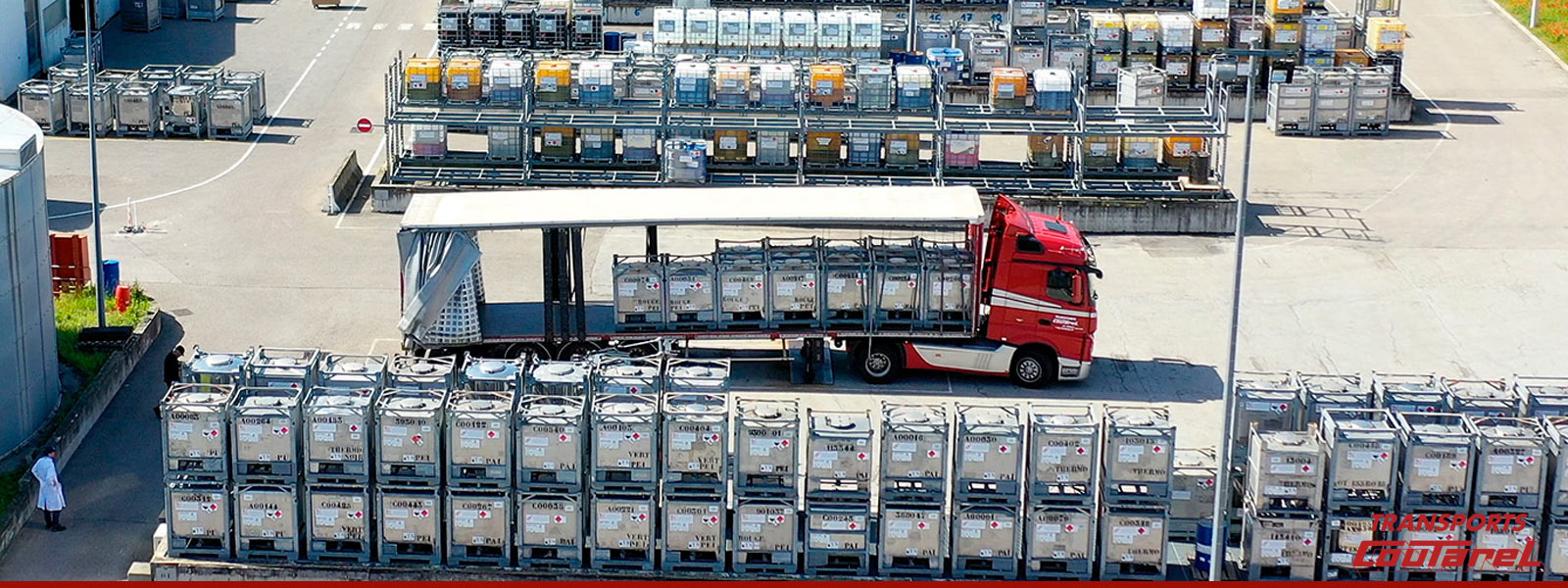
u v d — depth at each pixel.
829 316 39.12
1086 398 39.59
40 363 36.56
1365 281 47.50
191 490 30.03
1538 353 42.81
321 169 56.28
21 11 63.97
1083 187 52.78
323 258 48.06
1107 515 29.73
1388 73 61.59
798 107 53.28
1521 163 58.97
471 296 38.78
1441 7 81.00
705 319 39.12
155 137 58.84
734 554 30.14
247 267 47.19
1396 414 30.27
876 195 40.28
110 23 73.81
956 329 39.25
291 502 30.12
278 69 68.31
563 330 39.09
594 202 39.69
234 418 29.78
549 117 52.97
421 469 29.92
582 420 29.94
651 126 52.66
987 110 53.53
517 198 40.19
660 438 30.25
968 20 73.12
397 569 30.20
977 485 29.97
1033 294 39.38
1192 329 43.91
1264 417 31.81
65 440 35.44
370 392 30.59
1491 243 50.81
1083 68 63.72
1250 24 65.12
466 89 53.50
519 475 29.84
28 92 58.03
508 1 64.62
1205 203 51.34
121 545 32.59
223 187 53.97
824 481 30.09
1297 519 29.34
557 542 30.14
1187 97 64.62
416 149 54.34
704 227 51.16
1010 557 30.05
